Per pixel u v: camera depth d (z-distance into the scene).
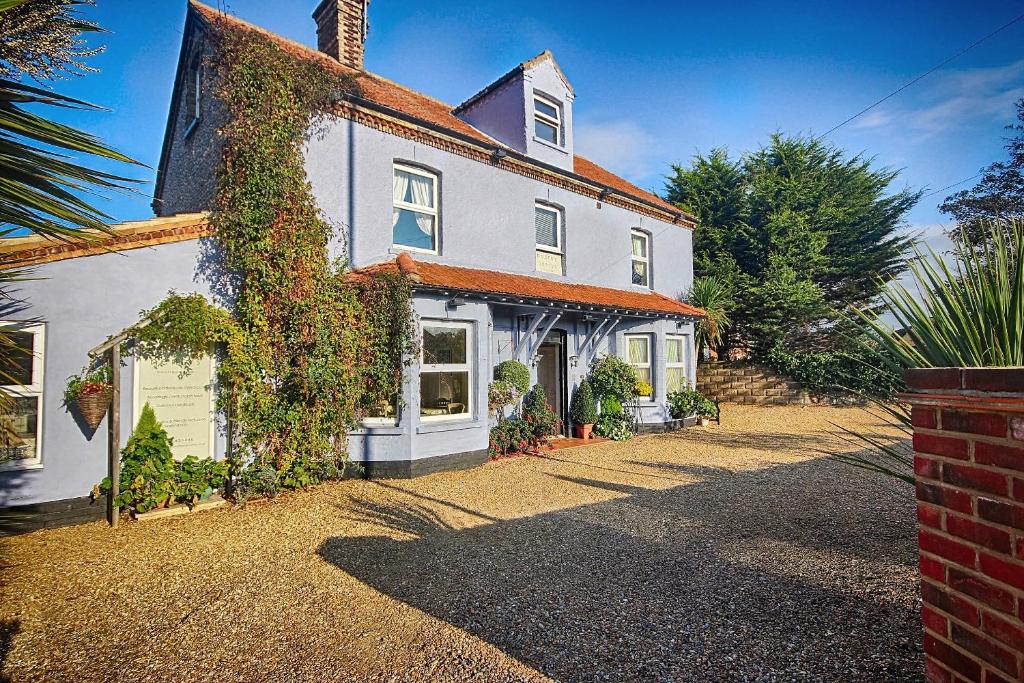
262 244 8.05
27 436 6.43
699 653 3.46
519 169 12.48
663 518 6.61
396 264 9.16
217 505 7.36
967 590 1.98
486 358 10.20
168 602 4.45
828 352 19.44
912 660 3.27
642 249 16.08
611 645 3.60
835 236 22.31
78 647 3.76
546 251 13.21
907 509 6.82
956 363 2.78
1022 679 1.75
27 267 6.40
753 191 21.67
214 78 9.55
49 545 5.86
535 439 11.34
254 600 4.46
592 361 13.68
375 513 7.00
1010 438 1.82
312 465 8.43
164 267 7.55
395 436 8.96
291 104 8.59
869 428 14.22
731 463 10.12
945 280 3.05
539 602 4.31
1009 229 3.03
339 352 8.60
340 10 12.36
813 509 6.88
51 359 6.56
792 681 3.11
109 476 6.79
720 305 17.92
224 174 8.20
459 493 8.02
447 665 3.42
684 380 15.53
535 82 13.38
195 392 7.81
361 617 4.12
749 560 5.10
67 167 2.20
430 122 10.55
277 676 3.35
